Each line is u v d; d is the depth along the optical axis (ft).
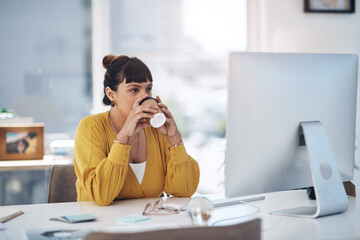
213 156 12.80
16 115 11.39
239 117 4.71
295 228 4.60
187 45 12.69
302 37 11.30
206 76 12.77
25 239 4.34
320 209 4.93
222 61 12.77
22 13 12.10
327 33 11.36
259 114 4.80
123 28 12.51
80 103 12.43
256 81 4.74
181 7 12.60
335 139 5.39
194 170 6.51
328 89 5.24
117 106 6.33
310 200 5.94
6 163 10.14
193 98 12.78
